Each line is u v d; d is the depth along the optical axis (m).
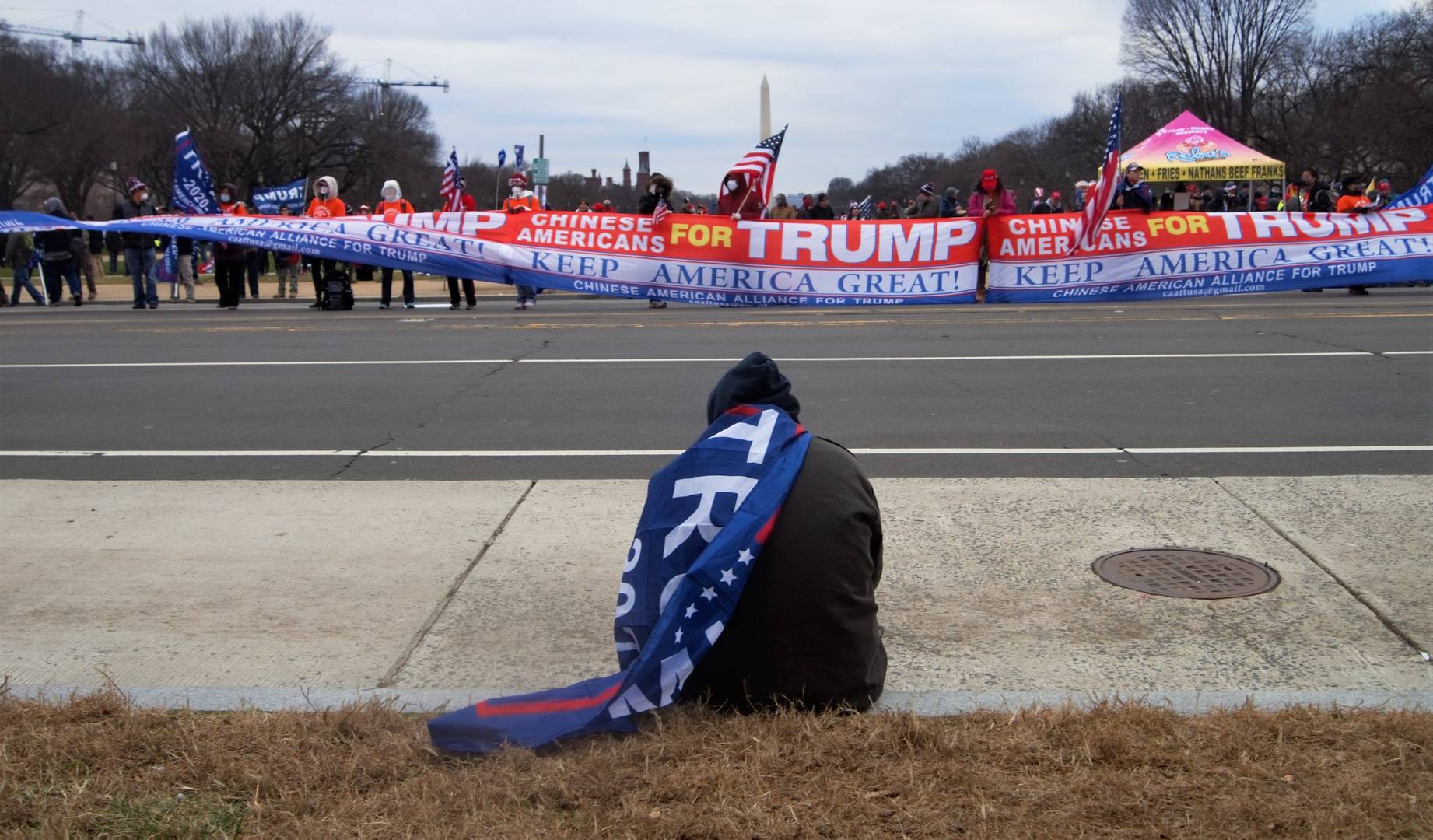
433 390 10.42
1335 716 3.62
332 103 71.75
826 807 3.14
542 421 9.02
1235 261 11.56
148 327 16.14
